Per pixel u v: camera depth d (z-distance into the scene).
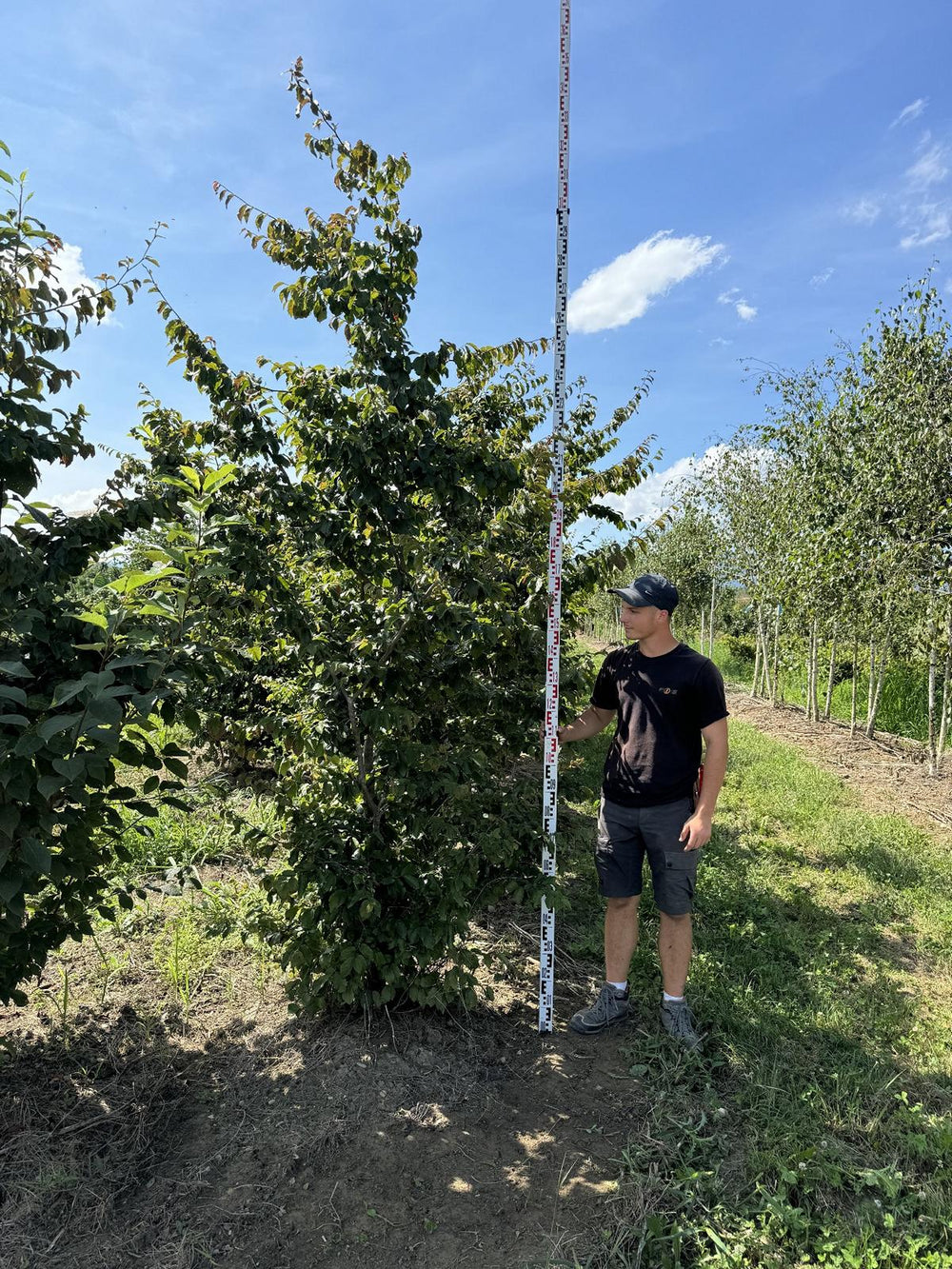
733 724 10.55
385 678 2.92
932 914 4.62
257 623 3.14
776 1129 2.64
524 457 3.42
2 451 2.12
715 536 14.42
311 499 2.96
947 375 7.80
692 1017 3.29
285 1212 2.29
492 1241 2.21
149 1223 2.24
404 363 2.85
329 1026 3.14
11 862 2.15
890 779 8.22
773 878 5.09
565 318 3.04
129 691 2.00
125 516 2.44
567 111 2.97
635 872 3.25
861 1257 2.11
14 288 2.19
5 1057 2.86
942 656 8.04
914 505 7.80
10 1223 2.19
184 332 2.95
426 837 3.19
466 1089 2.84
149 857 4.52
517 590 3.54
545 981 3.20
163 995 3.38
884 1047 3.26
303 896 3.07
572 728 3.48
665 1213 2.27
